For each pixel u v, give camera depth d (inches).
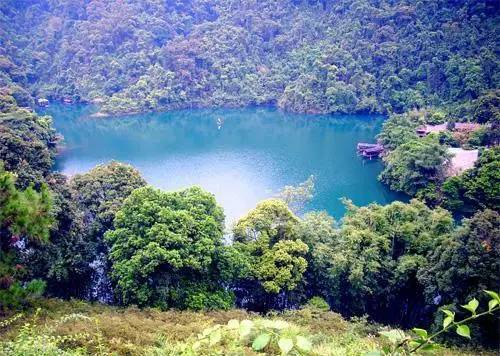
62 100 4736.7
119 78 4722.0
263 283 1023.6
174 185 2194.9
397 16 4640.8
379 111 4229.8
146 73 4682.6
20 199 585.9
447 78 4030.5
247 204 1937.7
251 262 1062.4
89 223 1178.6
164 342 520.7
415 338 143.6
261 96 4744.1
